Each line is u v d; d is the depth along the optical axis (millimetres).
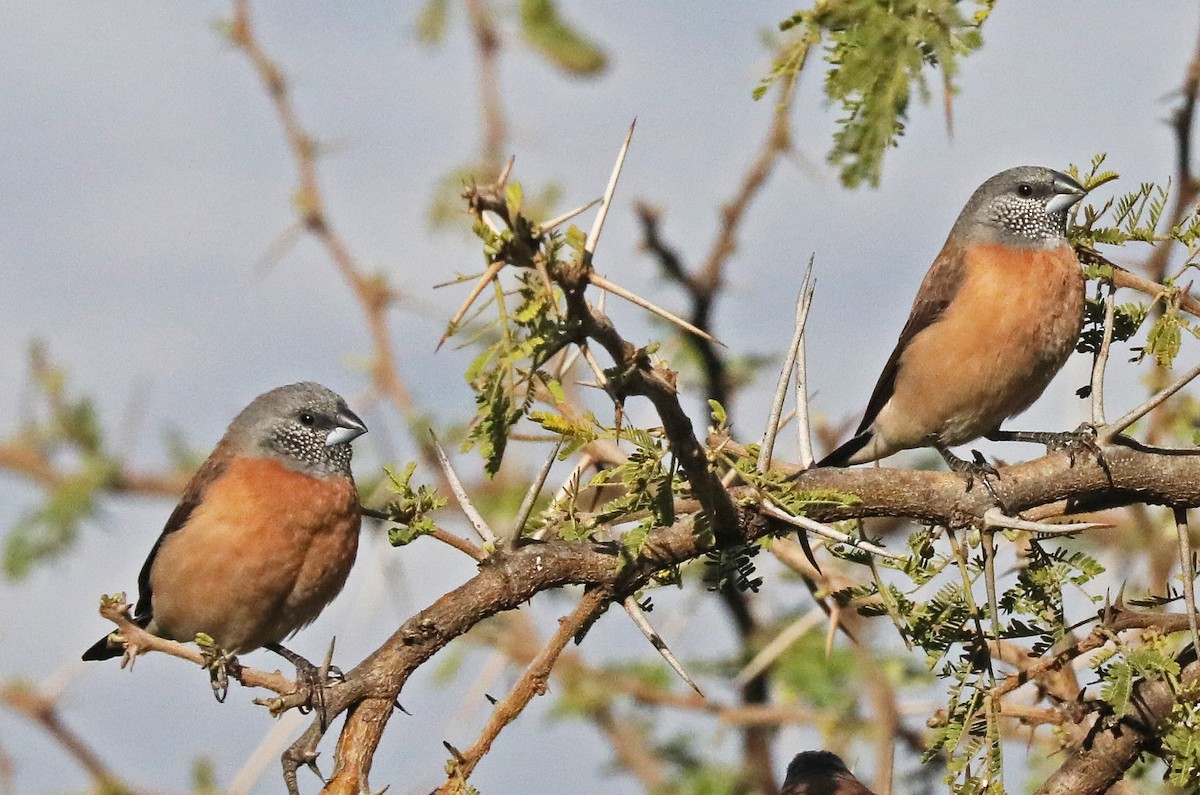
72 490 12414
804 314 7277
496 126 12023
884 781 10383
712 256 11617
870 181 6406
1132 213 8992
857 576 10523
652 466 6840
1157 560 10789
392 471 7430
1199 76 10039
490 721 6883
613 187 5895
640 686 11898
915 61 6363
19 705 10625
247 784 8883
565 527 7469
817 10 6598
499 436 5719
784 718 11203
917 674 11352
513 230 5371
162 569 11773
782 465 7828
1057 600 7723
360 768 6852
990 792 7250
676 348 11594
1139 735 7805
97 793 10641
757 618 12062
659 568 7332
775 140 11406
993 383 12172
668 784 12047
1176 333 8500
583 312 5680
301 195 12281
